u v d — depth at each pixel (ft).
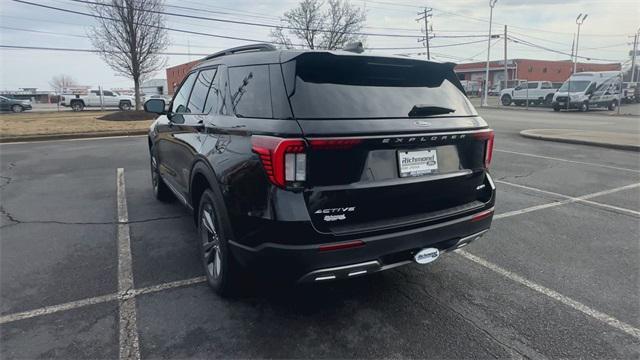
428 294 10.68
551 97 113.60
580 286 11.15
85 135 45.11
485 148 10.47
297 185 7.64
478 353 8.35
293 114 7.91
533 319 9.55
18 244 13.70
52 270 11.78
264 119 8.45
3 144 39.47
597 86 94.38
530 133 45.73
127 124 56.44
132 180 23.65
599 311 9.90
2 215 16.88
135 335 8.77
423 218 9.00
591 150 35.29
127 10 63.62
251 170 8.24
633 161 30.09
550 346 8.58
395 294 10.66
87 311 9.67
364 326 9.23
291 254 7.72
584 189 21.86
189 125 12.42
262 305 10.03
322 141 7.66
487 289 10.96
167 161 15.85
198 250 13.32
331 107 8.14
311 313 9.73
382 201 8.48
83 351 8.22
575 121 67.46
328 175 7.86
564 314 9.75
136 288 10.80
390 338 8.80
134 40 65.00
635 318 9.61
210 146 10.27
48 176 24.73
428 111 9.30
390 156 8.48
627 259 12.91
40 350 8.23
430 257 9.16
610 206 18.69
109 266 12.10
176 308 9.85
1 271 11.68
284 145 7.54
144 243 13.88
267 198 7.86
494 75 217.77
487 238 14.70
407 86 9.64
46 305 9.91
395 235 8.42
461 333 9.00
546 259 12.89
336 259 7.91
